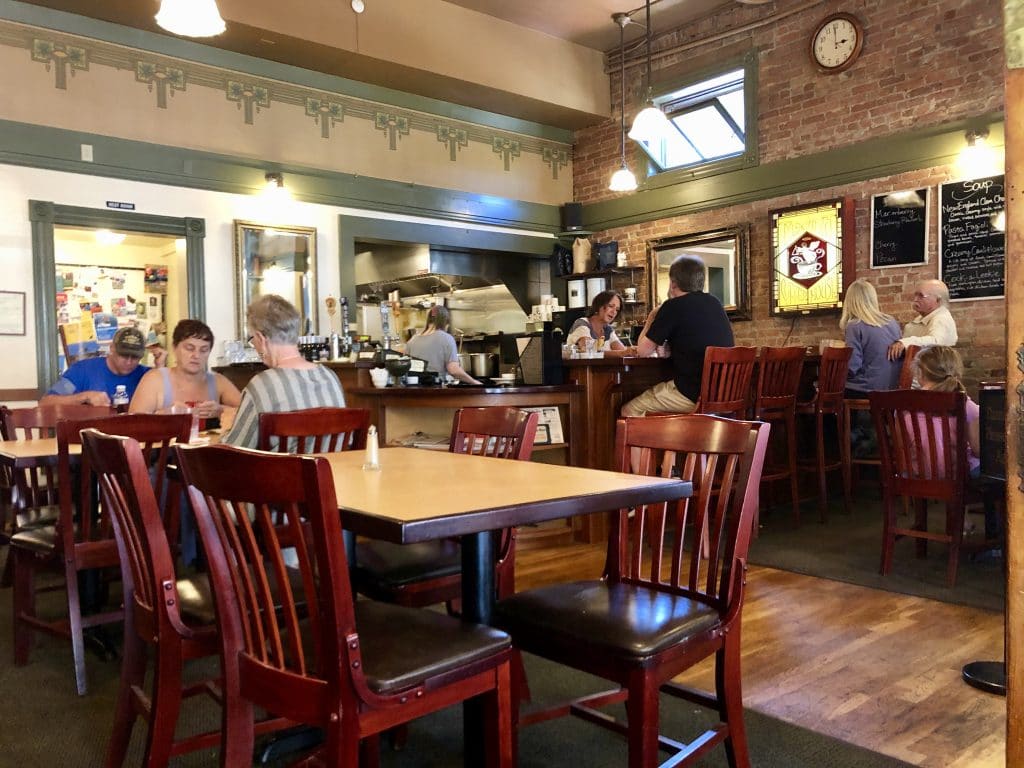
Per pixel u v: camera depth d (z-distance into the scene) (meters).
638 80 7.61
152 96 5.70
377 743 1.75
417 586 2.05
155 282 7.22
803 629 2.83
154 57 5.70
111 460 1.64
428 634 1.48
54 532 2.56
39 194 5.22
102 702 2.33
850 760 1.90
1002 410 2.43
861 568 3.59
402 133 7.02
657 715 1.51
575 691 2.36
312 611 1.28
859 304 5.07
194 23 3.46
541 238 8.07
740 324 6.92
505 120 7.74
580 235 8.16
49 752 2.01
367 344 6.21
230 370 5.72
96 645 2.70
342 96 6.64
